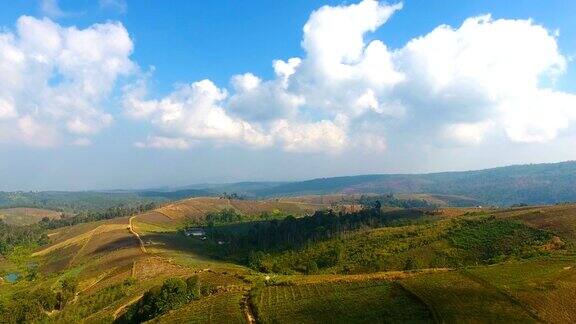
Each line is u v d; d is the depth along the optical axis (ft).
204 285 458.50
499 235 615.16
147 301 414.00
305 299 353.92
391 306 305.53
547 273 328.70
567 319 260.01
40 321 510.58
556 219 614.34
